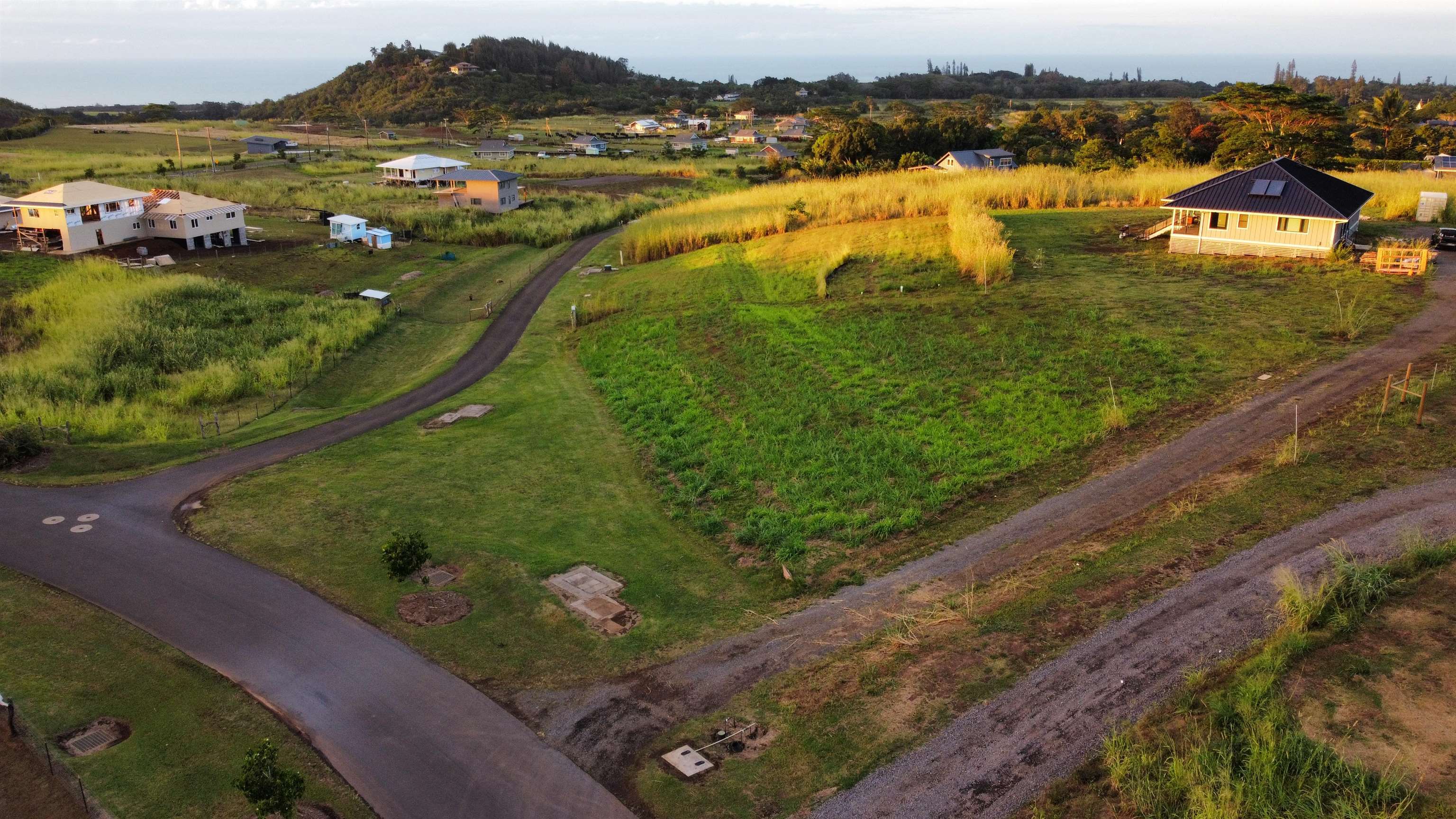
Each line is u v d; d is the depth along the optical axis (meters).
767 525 26.55
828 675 18.67
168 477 31.27
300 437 35.88
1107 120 143.75
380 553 25.55
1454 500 20.92
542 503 29.30
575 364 46.97
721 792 15.70
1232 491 23.47
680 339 46.53
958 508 26.36
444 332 55.75
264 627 21.70
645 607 22.78
